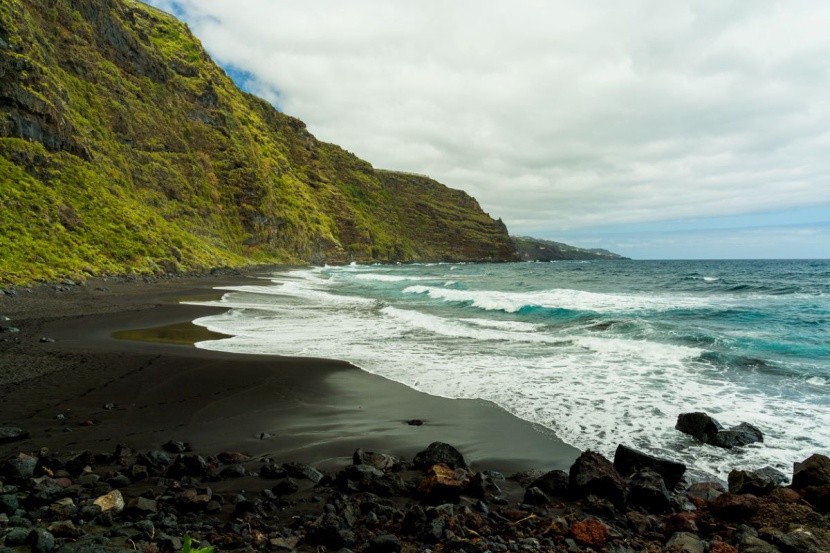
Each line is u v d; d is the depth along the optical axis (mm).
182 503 5270
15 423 8109
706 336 16656
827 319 22047
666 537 5234
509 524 5188
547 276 71000
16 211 34281
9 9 44219
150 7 108000
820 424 8789
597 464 6289
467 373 12609
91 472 6156
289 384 11344
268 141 128875
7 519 4547
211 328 19422
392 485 5973
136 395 10016
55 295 26438
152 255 46500
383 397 10523
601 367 13273
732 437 7941
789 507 5242
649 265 134625
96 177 46781
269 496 5637
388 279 60031
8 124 38625
